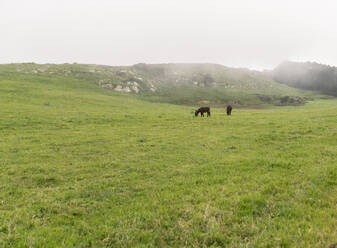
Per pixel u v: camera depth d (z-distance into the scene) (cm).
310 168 999
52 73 12775
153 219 612
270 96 15575
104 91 10006
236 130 2333
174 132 2316
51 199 788
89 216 668
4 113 2844
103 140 1911
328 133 1852
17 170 1117
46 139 1877
